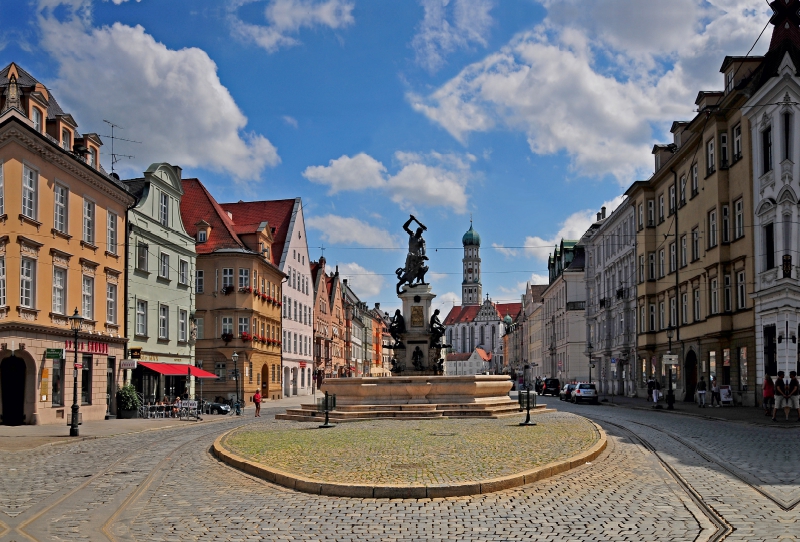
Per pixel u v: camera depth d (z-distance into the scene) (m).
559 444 19.17
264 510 11.81
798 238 35.00
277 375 70.81
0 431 29.78
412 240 41.78
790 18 39.47
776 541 9.41
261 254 62.78
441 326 41.31
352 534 10.12
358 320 127.00
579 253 92.88
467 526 10.45
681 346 49.81
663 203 55.31
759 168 37.56
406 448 18.61
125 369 41.34
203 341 60.28
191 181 67.00
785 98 35.53
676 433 24.67
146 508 12.34
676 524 10.45
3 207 31.52
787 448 19.66
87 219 38.25
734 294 40.72
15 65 35.91
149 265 45.88
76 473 16.95
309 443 20.41
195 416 39.75
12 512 12.14
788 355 34.38
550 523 10.57
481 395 32.97
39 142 32.97
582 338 89.31
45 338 33.50
